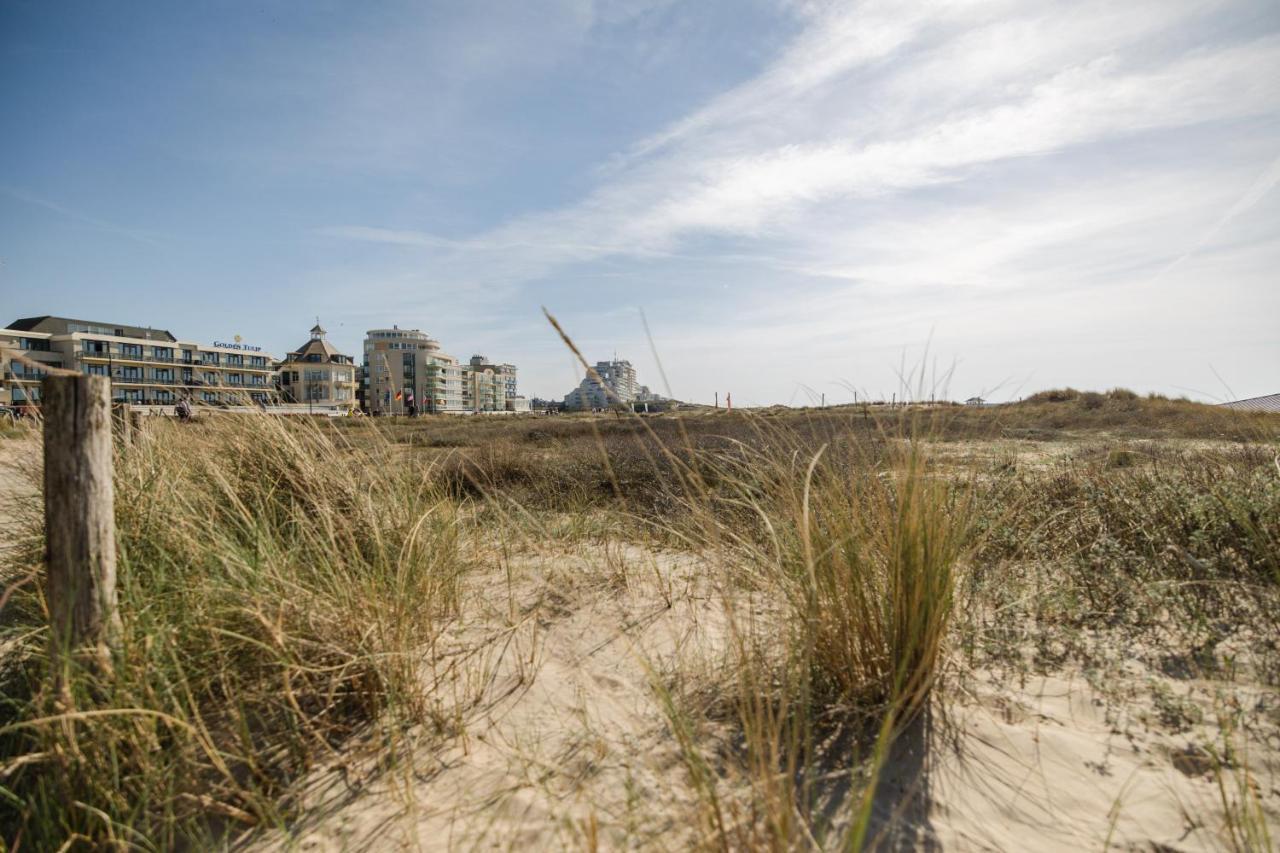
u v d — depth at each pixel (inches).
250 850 72.2
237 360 3420.3
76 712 72.2
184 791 78.7
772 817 60.4
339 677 94.7
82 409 81.3
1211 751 73.9
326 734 93.1
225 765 82.8
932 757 81.6
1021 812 71.3
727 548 150.5
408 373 4057.6
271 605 102.3
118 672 80.4
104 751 77.0
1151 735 85.0
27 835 72.4
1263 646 105.0
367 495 152.8
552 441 436.8
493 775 84.0
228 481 150.6
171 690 82.1
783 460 149.6
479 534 201.0
